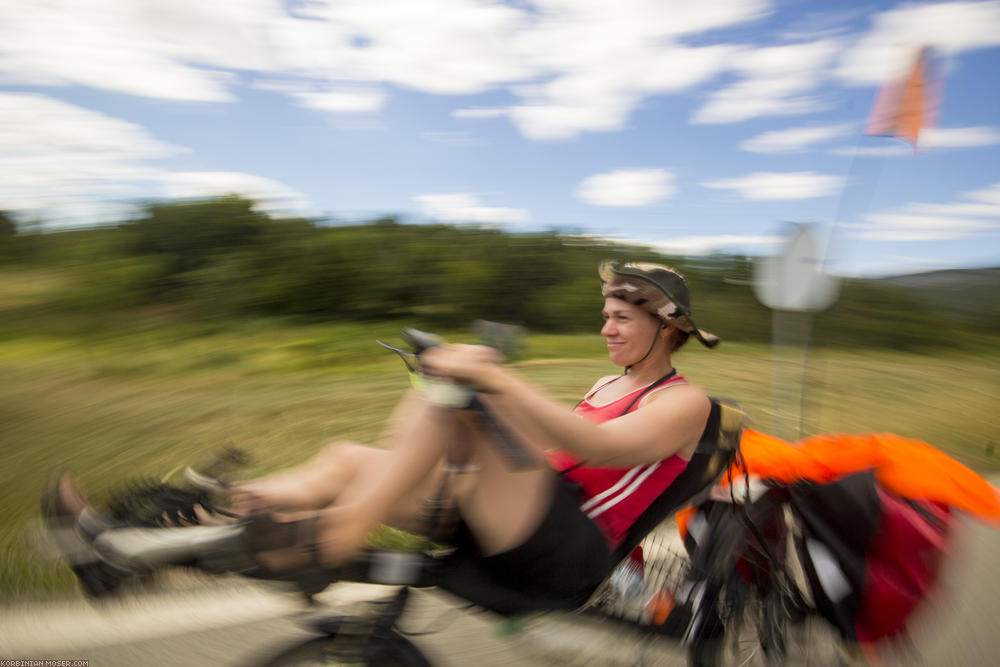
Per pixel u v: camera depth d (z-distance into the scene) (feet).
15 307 39.29
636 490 7.25
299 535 6.29
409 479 6.53
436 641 9.74
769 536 8.08
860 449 7.98
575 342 36.88
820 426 21.03
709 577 7.73
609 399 8.05
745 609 7.76
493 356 6.39
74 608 9.79
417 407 6.73
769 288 13.92
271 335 36.78
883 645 7.66
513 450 6.22
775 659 7.79
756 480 8.23
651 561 8.03
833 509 7.77
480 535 6.86
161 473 15.10
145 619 9.73
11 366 28.60
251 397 22.91
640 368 7.87
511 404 6.32
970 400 27.71
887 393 28.40
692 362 32.71
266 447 17.30
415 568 6.64
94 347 32.94
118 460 16.12
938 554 7.60
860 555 7.66
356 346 33.19
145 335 35.76
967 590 11.52
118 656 8.95
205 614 9.96
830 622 7.86
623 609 7.52
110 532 6.37
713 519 8.11
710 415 7.41
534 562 6.76
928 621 7.82
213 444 17.46
